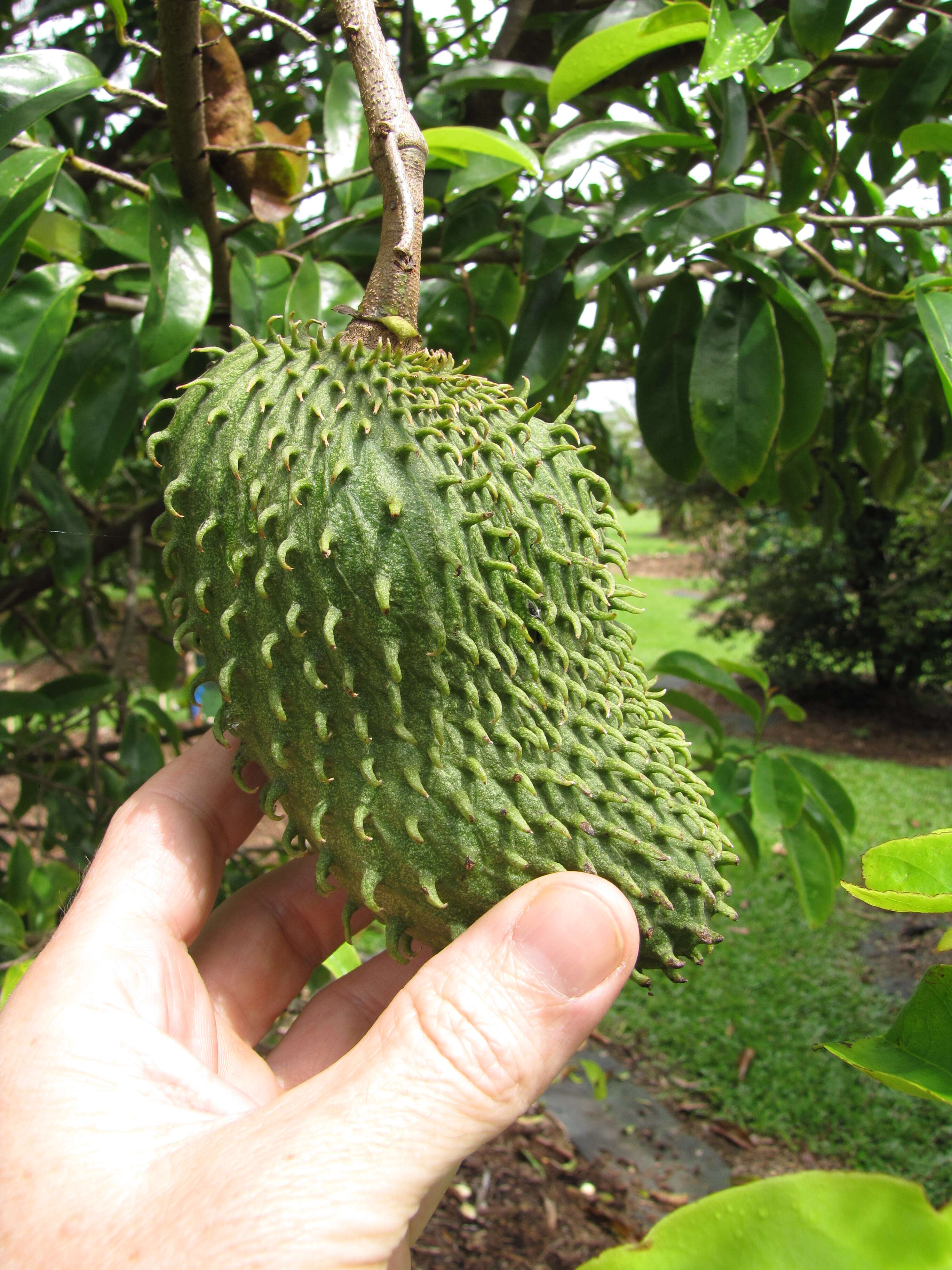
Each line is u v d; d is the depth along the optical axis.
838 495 0.55
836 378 0.46
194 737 0.50
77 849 0.38
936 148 0.30
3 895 0.37
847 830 0.35
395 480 0.17
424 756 0.17
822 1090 0.60
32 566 0.64
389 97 0.18
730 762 0.35
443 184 0.32
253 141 0.26
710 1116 0.59
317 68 0.43
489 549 0.17
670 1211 0.52
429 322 0.34
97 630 0.51
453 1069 0.15
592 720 0.18
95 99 0.39
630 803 0.17
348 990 0.25
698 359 0.28
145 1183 0.15
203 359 0.33
